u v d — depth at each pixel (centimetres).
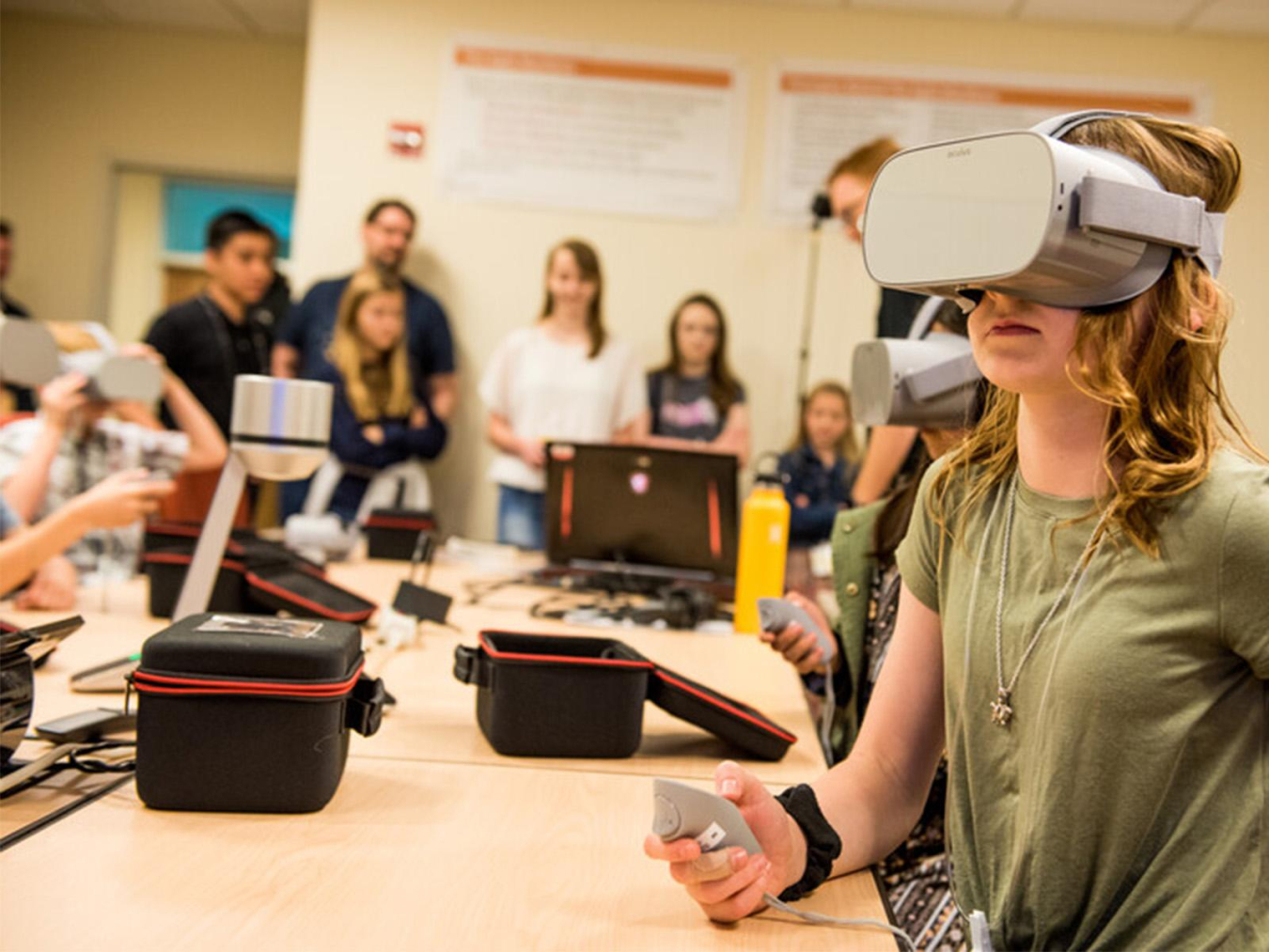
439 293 458
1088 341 79
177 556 187
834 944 87
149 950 77
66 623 114
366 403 404
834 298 456
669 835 87
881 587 153
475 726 138
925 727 105
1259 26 441
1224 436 84
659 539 249
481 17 452
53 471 236
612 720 128
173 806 103
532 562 300
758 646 199
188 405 295
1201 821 80
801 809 97
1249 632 77
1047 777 84
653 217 456
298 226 455
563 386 413
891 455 200
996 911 90
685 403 429
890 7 447
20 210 552
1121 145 82
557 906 89
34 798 106
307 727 104
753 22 452
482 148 454
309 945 79
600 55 452
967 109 451
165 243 615
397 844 99
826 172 454
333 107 453
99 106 551
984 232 77
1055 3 432
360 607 185
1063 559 86
